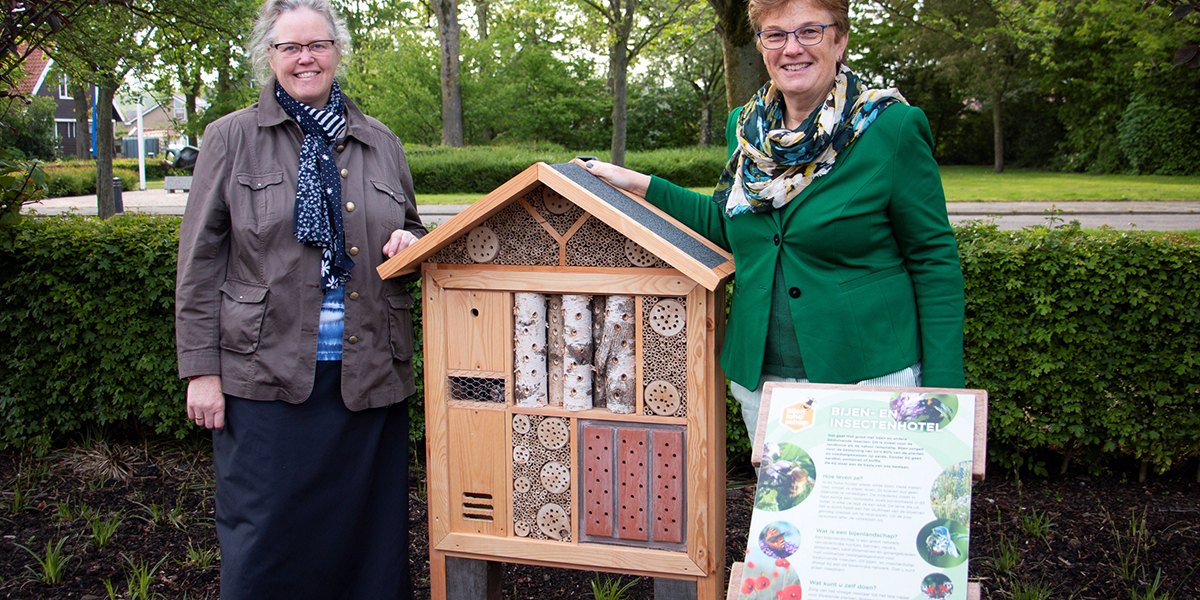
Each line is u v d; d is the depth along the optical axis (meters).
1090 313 3.54
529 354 2.05
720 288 2.11
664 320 1.97
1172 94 22.80
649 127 35.03
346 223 2.08
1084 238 3.60
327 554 2.11
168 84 9.25
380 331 2.14
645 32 13.86
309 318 2.03
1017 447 3.73
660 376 2.00
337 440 2.08
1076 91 25.44
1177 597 2.72
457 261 2.08
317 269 2.04
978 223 3.91
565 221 1.99
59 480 3.70
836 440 1.53
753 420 2.04
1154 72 22.33
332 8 2.12
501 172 18.73
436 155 19.86
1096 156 25.27
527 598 2.74
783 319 1.90
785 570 1.45
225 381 2.02
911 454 1.49
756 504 1.51
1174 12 2.88
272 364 2.01
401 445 2.29
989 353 3.65
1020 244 3.62
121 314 3.83
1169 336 3.47
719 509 2.07
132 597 2.69
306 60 2.02
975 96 26.53
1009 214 12.55
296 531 2.06
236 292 2.03
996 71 24.52
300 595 2.09
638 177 2.30
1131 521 3.28
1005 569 2.91
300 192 2.01
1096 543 3.12
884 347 1.83
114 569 2.90
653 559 2.03
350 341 2.07
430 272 2.08
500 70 31.06
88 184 22.33
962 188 17.89
